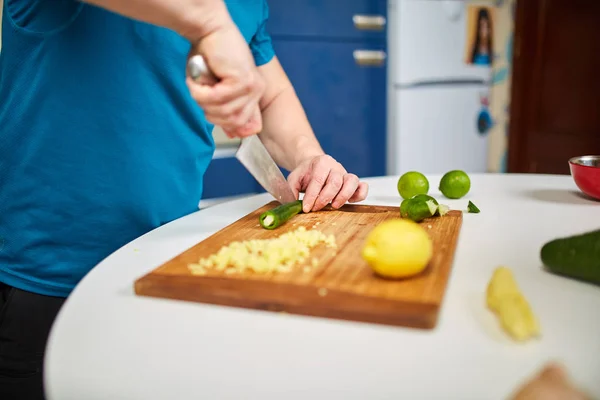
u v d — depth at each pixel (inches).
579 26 107.0
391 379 17.9
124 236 35.6
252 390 17.8
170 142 35.3
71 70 32.6
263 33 42.2
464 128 108.1
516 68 115.1
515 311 20.1
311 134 43.9
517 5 111.1
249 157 33.3
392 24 95.0
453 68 103.3
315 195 36.5
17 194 34.4
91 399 17.8
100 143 33.6
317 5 88.7
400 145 99.4
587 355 18.7
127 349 20.1
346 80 94.3
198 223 35.9
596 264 23.0
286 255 26.0
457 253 28.6
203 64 24.1
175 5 22.4
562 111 113.2
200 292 23.3
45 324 35.5
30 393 35.6
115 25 32.5
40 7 32.0
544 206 38.0
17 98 33.7
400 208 35.0
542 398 14.6
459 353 19.1
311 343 20.1
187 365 19.1
